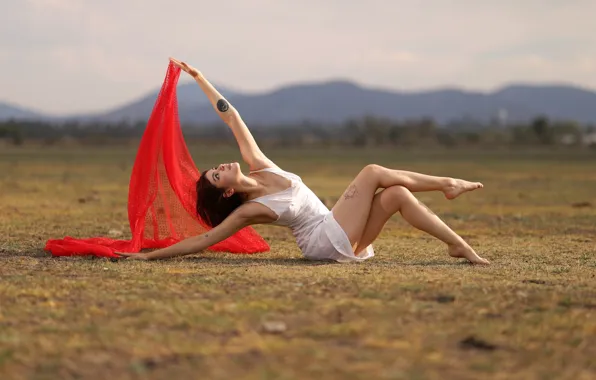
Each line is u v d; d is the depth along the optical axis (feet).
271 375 9.64
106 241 20.84
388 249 22.70
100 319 12.42
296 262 19.42
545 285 15.55
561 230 29.78
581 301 13.96
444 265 18.85
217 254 20.92
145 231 21.42
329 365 10.07
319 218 19.85
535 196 52.42
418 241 25.13
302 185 20.01
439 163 122.62
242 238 21.48
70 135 325.21
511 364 10.20
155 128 20.72
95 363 10.16
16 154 147.74
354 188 19.56
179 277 16.37
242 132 20.67
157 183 20.95
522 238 26.76
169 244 21.53
